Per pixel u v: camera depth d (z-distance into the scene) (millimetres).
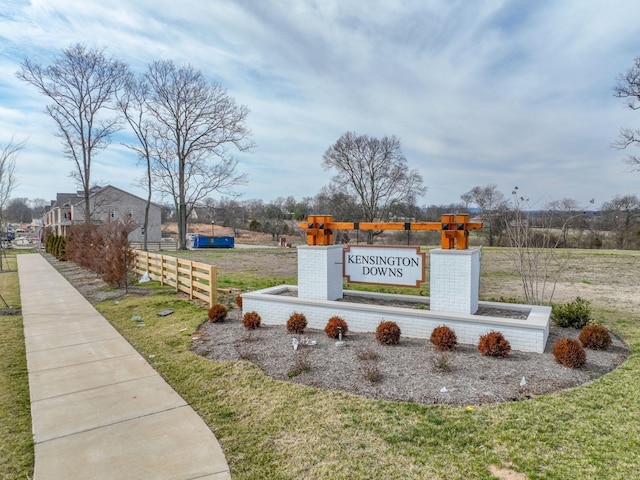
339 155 38156
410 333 5785
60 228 40750
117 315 8453
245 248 35062
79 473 2877
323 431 3322
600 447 2916
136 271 14523
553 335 5805
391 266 6762
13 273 17344
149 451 3158
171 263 11539
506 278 12852
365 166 37688
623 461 2730
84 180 29453
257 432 3398
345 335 5953
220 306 7363
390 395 3900
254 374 4645
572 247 26797
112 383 4648
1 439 3396
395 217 37438
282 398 3984
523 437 3082
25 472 2916
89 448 3227
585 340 5164
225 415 3750
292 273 15398
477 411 3512
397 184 37156
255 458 3014
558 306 6562
